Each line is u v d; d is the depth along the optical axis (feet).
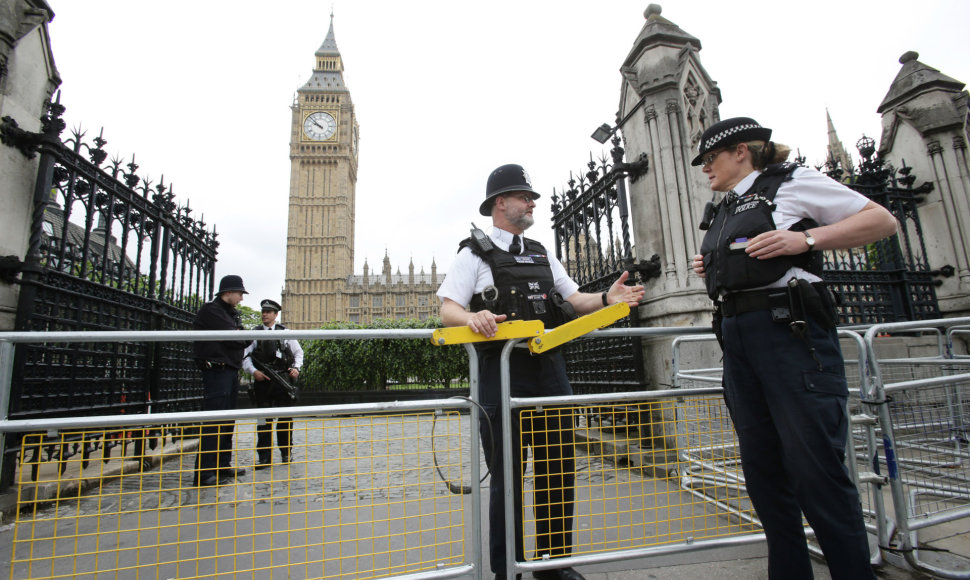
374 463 15.97
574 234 19.77
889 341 18.44
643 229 15.78
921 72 21.74
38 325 12.27
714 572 6.97
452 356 55.42
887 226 4.91
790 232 5.00
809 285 5.05
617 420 15.65
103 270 15.16
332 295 199.52
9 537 9.48
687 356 13.53
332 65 222.28
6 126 12.21
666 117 15.23
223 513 10.80
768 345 5.19
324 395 54.19
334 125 213.25
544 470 6.63
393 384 59.00
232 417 5.55
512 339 6.13
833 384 4.95
